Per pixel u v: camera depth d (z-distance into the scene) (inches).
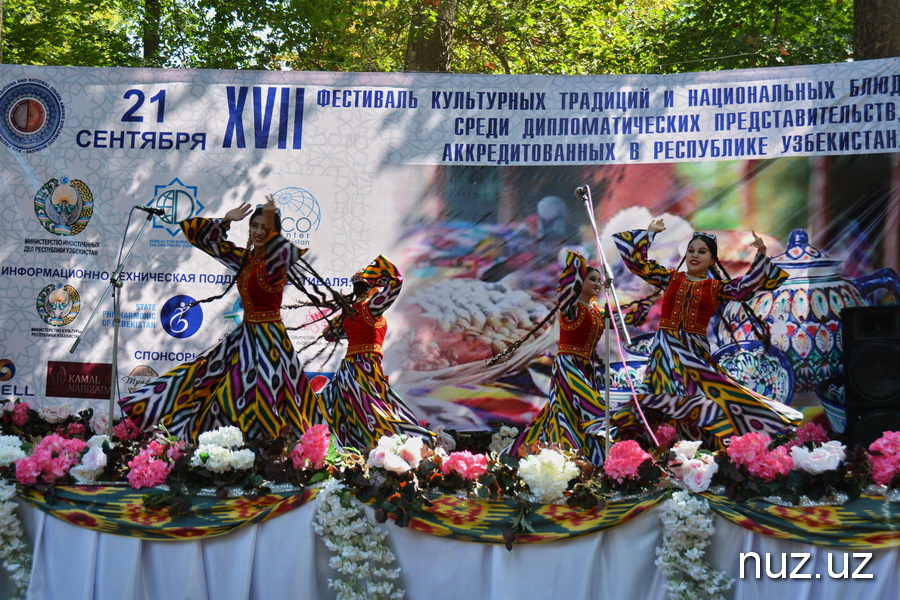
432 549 159.3
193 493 163.9
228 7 494.0
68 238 272.5
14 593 165.3
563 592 155.3
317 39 500.7
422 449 165.8
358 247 273.7
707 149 267.6
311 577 159.3
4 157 273.7
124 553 162.2
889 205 257.8
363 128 275.3
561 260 271.1
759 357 262.5
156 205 273.4
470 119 274.4
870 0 289.1
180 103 274.8
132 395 202.5
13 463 168.6
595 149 271.3
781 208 263.3
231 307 273.4
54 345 271.0
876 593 147.9
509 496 159.5
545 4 504.1
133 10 518.0
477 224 273.3
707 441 217.0
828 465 150.2
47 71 275.0
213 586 161.6
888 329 225.0
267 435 183.5
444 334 272.4
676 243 267.6
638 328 266.8
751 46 434.6
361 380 236.2
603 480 159.2
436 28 454.0
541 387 269.9
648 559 154.9
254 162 274.5
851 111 260.5
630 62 520.7
